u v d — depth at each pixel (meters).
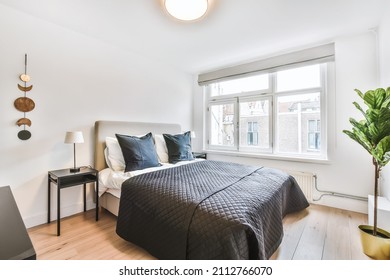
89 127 2.51
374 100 1.56
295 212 2.43
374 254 1.55
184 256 1.28
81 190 2.45
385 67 2.04
